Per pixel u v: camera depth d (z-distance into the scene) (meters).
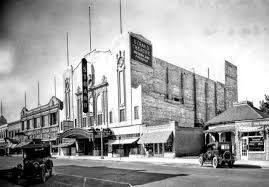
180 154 36.66
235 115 37.75
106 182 16.86
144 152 40.09
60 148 58.56
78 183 16.94
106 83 47.94
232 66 69.44
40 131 67.12
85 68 51.47
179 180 16.48
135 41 45.19
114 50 47.16
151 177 18.19
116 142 43.75
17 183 17.39
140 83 44.94
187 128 38.47
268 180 15.80
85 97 50.72
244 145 29.47
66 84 59.25
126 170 23.20
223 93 67.81
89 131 45.47
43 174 17.67
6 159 39.78
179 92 54.88
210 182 15.45
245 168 22.66
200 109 59.88
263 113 37.94
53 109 62.81
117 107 45.38
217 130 36.56
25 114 73.75
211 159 24.16
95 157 44.84
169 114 45.97
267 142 27.64
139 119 41.41
